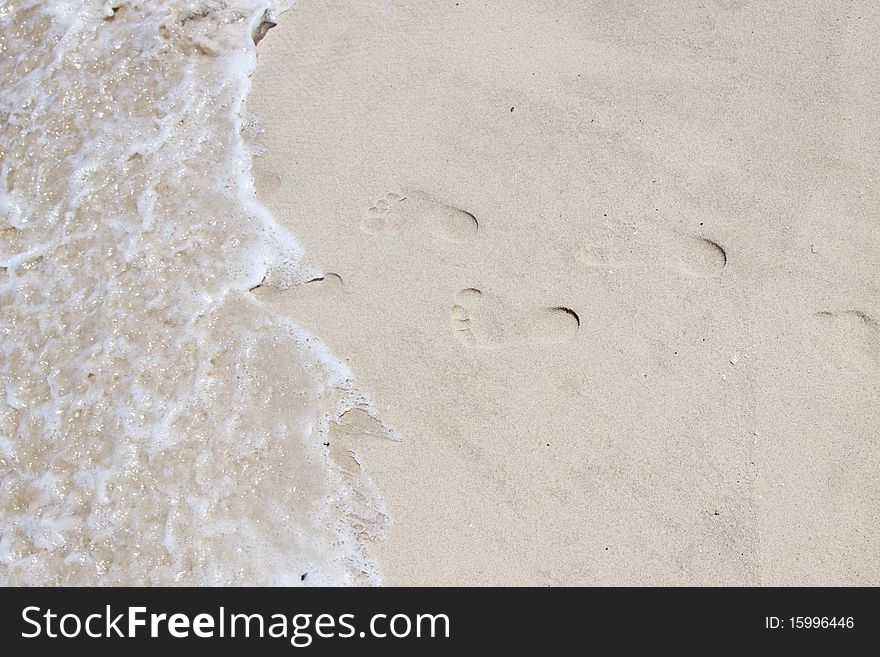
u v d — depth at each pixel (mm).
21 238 2645
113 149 2752
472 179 2635
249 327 2518
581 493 2293
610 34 2793
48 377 2469
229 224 2648
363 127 2734
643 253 2516
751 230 2520
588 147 2650
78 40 2893
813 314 2420
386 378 2441
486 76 2770
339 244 2598
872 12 2760
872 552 2221
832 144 2600
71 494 2340
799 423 2326
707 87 2701
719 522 2262
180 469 2359
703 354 2404
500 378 2412
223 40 2891
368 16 2881
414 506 2312
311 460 2373
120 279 2580
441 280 2527
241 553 2289
